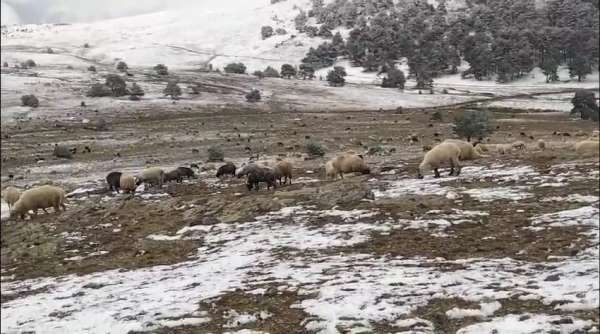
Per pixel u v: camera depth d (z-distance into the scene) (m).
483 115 43.38
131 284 10.56
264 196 17.47
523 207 13.60
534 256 9.95
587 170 17.00
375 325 7.08
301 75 153.62
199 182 26.06
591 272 8.59
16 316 9.19
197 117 82.69
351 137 53.12
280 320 7.63
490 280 8.64
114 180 26.00
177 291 9.57
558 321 6.57
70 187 30.78
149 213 17.88
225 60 198.25
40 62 170.12
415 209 14.31
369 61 169.88
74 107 90.69
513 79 148.38
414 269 9.63
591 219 11.85
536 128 59.03
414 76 155.50
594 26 174.62
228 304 8.54
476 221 12.86
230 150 46.31
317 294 8.53
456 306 7.56
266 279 9.75
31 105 90.69
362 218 13.98
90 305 9.30
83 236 16.38
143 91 108.50
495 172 18.53
